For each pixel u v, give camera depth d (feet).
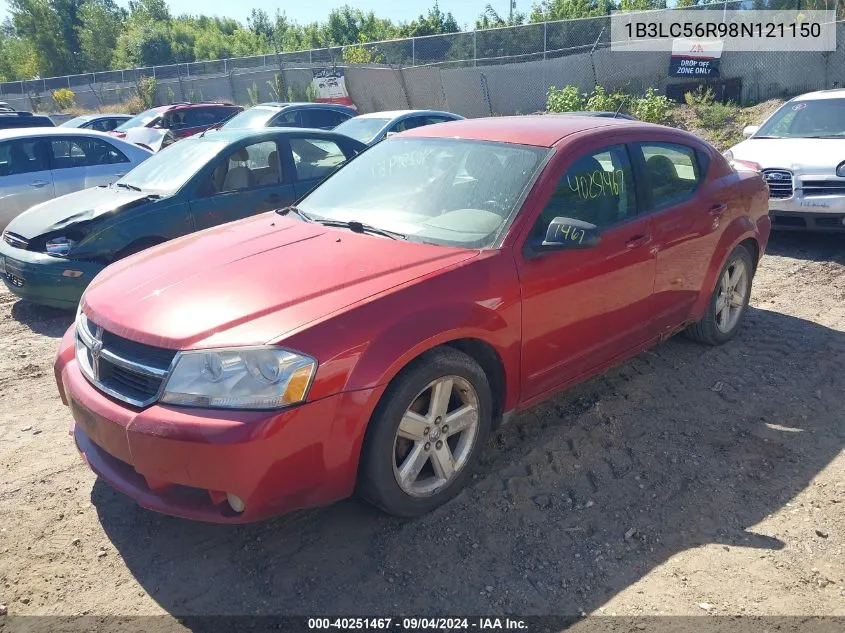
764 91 62.95
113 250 19.26
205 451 8.28
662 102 60.03
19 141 28.27
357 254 10.71
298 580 9.05
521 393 11.34
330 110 46.96
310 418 8.57
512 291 10.62
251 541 9.82
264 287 9.75
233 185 21.39
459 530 10.00
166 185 20.92
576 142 12.41
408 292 9.63
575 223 10.96
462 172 12.39
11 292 21.75
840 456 11.88
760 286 21.24
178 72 91.35
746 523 10.17
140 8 214.69
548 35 72.59
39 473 11.61
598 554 9.52
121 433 8.81
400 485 9.72
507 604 8.63
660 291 13.65
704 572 9.16
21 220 20.72
